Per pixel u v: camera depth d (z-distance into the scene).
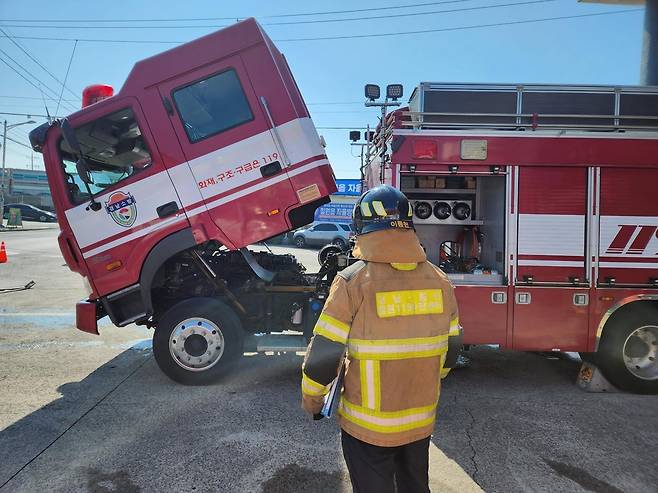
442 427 4.02
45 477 3.20
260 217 4.83
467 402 4.59
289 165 4.80
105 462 3.40
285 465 3.38
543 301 4.83
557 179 4.82
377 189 2.14
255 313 5.34
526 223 4.82
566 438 3.83
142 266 4.91
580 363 5.91
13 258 16.50
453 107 5.25
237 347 4.97
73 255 4.96
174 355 4.91
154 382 5.05
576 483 3.19
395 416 1.95
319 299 5.28
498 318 4.86
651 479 3.25
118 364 5.65
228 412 4.28
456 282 4.89
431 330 2.00
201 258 5.10
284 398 4.62
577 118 5.06
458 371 5.55
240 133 4.79
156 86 4.78
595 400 4.67
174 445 3.65
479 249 5.54
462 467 3.38
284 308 5.37
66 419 4.10
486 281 4.88
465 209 5.41
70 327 7.38
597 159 4.80
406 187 5.43
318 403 2.06
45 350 6.20
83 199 4.92
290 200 4.81
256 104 4.77
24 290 10.62
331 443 3.71
